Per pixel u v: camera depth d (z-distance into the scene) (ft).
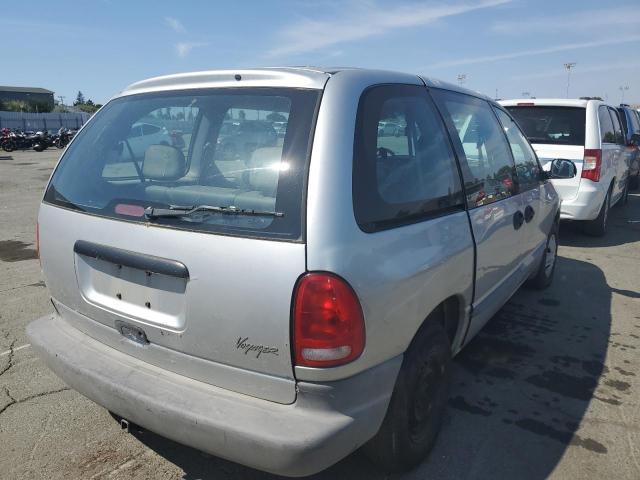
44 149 98.73
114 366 7.80
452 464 8.81
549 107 23.65
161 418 6.92
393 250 7.18
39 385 11.22
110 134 9.12
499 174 11.64
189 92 8.52
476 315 10.12
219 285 6.70
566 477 8.53
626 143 31.53
